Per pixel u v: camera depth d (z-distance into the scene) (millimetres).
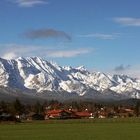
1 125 178625
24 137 107750
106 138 101938
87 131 130250
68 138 103625
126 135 110812
